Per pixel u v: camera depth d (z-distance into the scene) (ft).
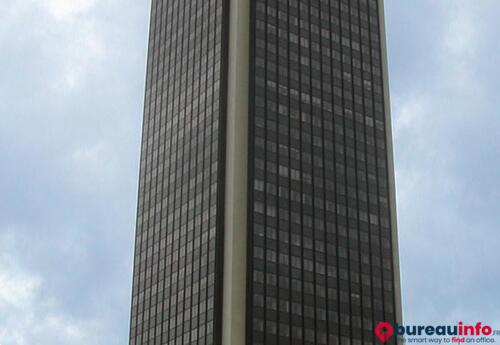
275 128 637.30
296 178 631.97
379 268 650.02
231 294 568.00
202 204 623.36
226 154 620.90
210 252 595.88
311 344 585.63
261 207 604.49
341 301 615.16
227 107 637.30
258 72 647.56
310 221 625.41
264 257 589.73
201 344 574.97
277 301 581.94
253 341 558.56
